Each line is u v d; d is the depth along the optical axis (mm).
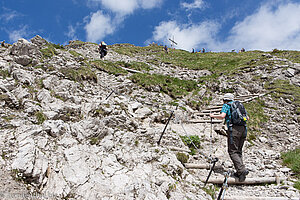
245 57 33688
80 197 4344
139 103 11312
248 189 6512
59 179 4609
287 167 8047
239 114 6102
